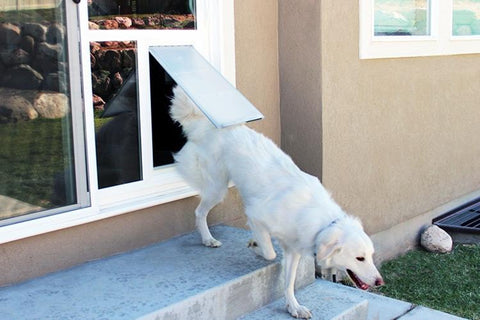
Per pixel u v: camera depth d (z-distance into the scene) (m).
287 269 3.88
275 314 3.93
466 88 7.38
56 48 3.70
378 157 6.07
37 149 3.69
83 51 3.82
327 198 3.79
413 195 6.66
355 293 4.31
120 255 4.24
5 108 3.52
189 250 4.35
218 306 3.71
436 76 6.82
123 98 4.29
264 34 5.33
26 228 3.66
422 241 6.69
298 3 5.30
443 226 6.92
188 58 4.57
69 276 3.84
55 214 3.80
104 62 4.16
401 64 6.25
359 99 5.72
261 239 3.88
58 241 3.91
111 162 4.26
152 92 4.52
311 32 5.27
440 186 7.12
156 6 4.46
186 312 3.51
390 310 4.80
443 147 7.09
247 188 3.92
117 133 4.28
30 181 3.68
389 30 6.21
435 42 6.71
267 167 3.89
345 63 5.50
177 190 4.61
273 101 5.50
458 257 6.38
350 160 5.70
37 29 3.61
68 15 3.73
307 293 4.29
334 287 4.41
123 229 4.28
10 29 3.49
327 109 5.36
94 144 3.96
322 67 5.26
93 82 4.12
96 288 3.65
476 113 7.65
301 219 3.64
